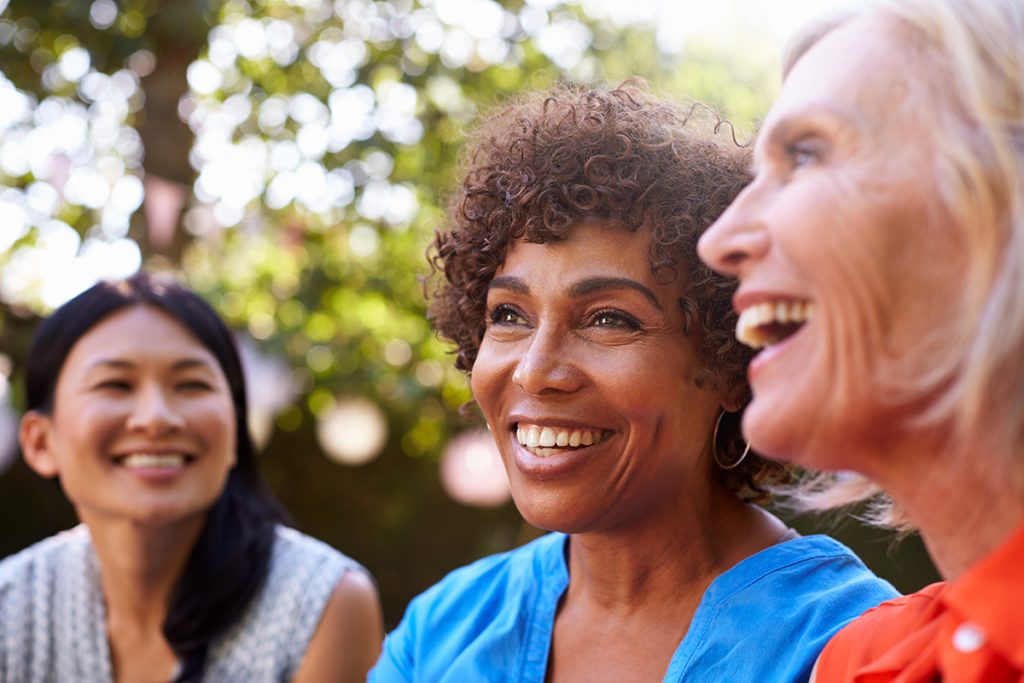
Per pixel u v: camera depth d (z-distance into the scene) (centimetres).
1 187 457
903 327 72
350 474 601
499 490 470
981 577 72
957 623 76
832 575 116
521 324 117
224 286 442
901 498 78
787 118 77
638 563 119
